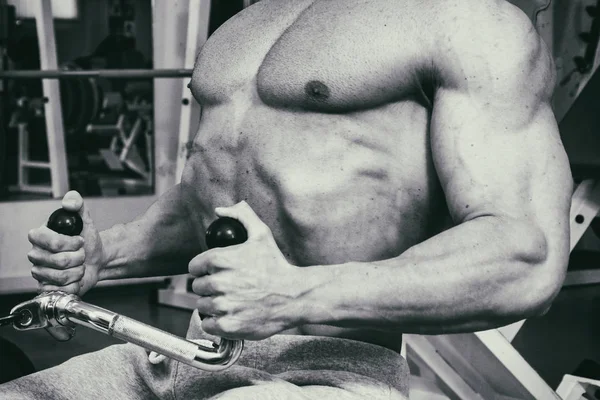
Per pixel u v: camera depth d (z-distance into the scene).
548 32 3.32
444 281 0.85
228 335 0.83
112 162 5.77
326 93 0.98
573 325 3.41
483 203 0.89
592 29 3.26
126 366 1.11
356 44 0.99
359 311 0.85
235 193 1.05
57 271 1.06
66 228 1.05
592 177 3.25
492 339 1.79
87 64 5.20
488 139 0.91
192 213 1.18
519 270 0.87
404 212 1.00
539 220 0.90
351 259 1.00
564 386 1.95
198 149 1.11
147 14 8.00
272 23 1.10
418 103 1.00
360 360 0.99
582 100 3.35
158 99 3.68
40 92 4.95
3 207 3.63
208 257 0.83
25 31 4.93
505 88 0.92
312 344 1.01
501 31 0.94
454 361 1.95
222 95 1.08
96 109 5.22
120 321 0.90
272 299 0.83
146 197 3.83
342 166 0.99
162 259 1.24
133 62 5.28
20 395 1.00
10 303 3.53
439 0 0.97
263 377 0.95
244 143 1.04
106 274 1.19
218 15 3.84
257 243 0.84
